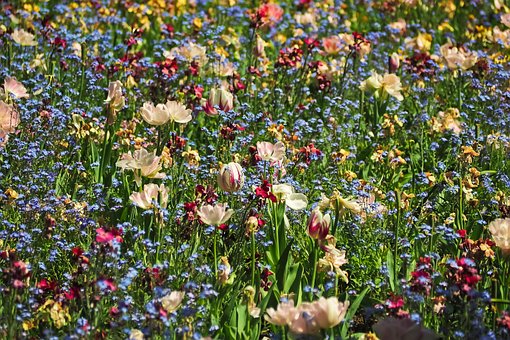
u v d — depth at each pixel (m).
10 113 7.60
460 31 13.89
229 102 8.57
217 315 6.00
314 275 6.26
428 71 10.63
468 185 7.55
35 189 7.35
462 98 10.53
